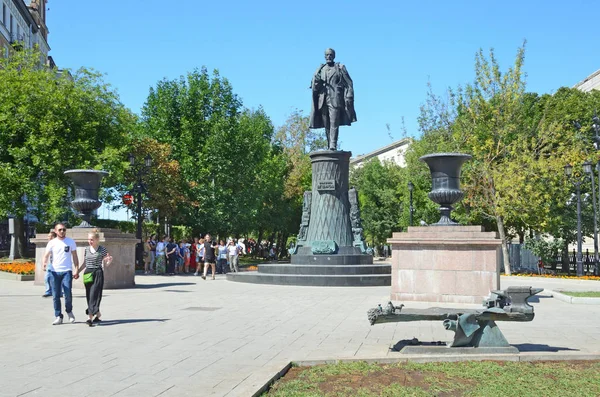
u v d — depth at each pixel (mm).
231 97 39812
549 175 27250
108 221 36375
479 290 13922
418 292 14422
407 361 7168
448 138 32719
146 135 37469
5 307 13242
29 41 51312
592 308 13617
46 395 5805
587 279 24016
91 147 28859
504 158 28781
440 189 14891
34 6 56188
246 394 5652
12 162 28188
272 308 13328
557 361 7234
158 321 11102
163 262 27891
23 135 28219
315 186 22906
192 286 19844
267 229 52344
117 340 8984
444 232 14352
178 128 38781
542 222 28203
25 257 31984
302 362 7223
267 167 46406
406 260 14594
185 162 36906
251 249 60969
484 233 14039
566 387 5945
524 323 10828
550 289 18781
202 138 38344
